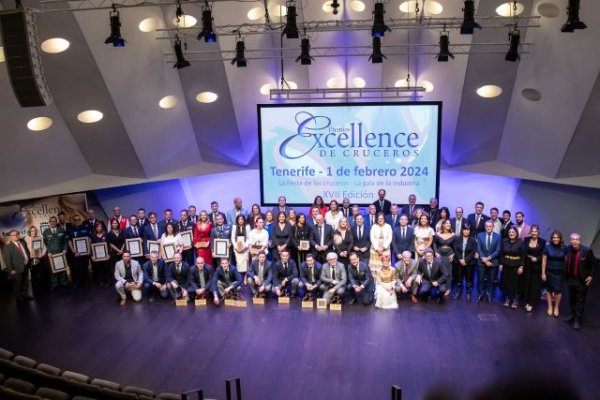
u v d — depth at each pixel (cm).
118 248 1330
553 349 984
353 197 1435
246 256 1312
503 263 1139
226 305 1197
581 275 1045
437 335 1041
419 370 927
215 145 1496
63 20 1007
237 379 792
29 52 866
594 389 867
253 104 1406
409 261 1173
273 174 1443
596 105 1086
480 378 902
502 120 1323
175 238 1306
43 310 1208
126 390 783
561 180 1312
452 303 1177
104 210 1557
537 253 1109
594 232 1340
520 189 1449
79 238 1323
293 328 1084
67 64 1109
